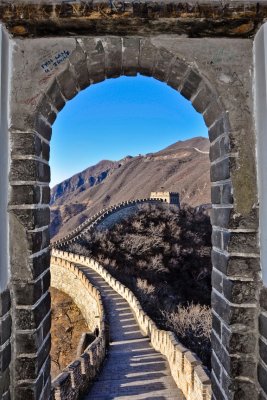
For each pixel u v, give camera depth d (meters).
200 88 2.09
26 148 1.86
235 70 1.95
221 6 1.77
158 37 1.95
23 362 1.82
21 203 1.84
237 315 1.83
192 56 1.96
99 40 1.95
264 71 1.76
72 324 20.11
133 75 2.25
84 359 8.28
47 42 1.95
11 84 1.90
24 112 1.89
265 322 1.73
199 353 14.03
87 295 19.56
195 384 6.83
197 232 34.75
